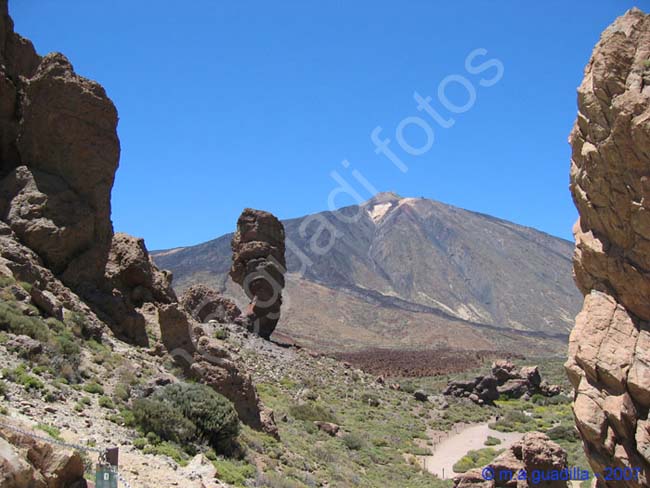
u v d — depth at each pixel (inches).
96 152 1240.2
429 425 2118.6
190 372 1142.3
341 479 1103.6
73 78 1240.2
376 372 3580.2
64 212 1179.9
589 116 605.0
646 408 548.1
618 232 588.1
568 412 2500.0
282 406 1721.2
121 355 1041.5
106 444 679.7
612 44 590.2
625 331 573.0
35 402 711.7
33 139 1226.0
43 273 1072.8
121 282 1387.8
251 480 820.0
